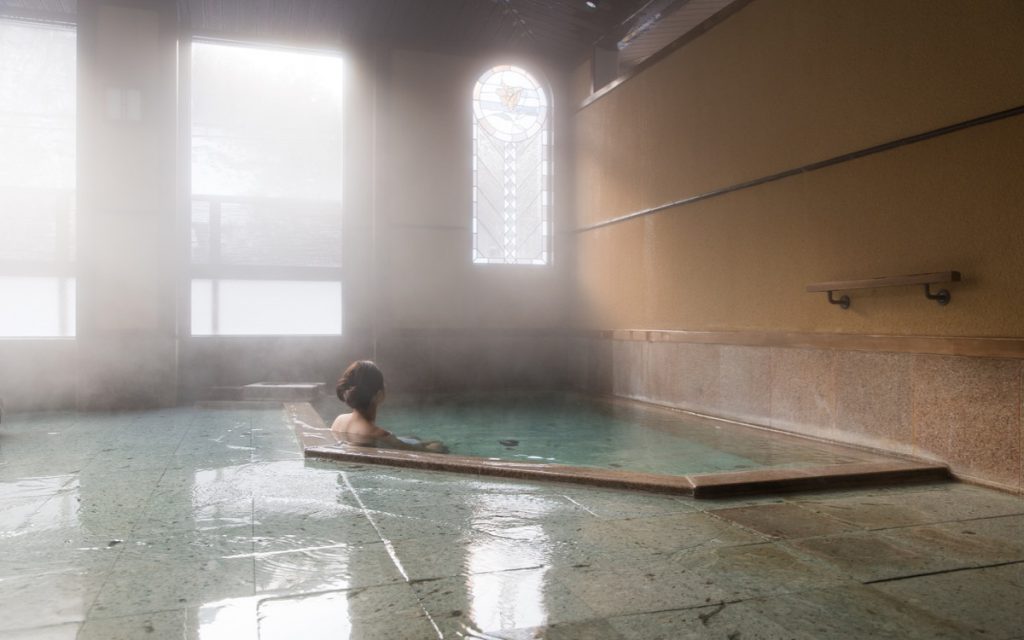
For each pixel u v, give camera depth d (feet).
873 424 13.93
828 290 14.78
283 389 22.61
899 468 11.40
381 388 14.42
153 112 21.68
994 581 6.46
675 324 20.97
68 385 21.34
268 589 6.06
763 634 5.25
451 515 8.57
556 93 27.94
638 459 13.67
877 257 14.03
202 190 24.40
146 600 5.79
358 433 13.91
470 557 6.98
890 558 7.13
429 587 6.14
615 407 21.75
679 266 20.76
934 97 12.77
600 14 24.39
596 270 25.84
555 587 6.18
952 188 12.42
